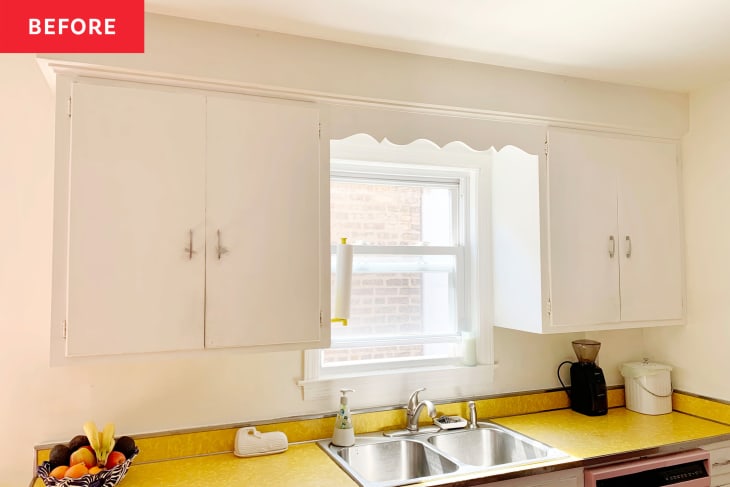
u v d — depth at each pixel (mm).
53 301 1622
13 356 1885
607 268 2449
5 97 1912
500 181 2613
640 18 1811
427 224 2680
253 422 2168
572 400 2729
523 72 2256
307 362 2279
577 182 2404
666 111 2580
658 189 2598
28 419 1890
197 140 1791
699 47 2061
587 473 2033
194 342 1761
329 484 1789
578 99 2365
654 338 2828
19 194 1916
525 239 2424
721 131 2492
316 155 1948
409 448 2270
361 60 1979
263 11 1718
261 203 1863
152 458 2008
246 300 1830
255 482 1806
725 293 2471
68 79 1665
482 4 1694
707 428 2400
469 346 2617
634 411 2699
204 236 1786
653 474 2115
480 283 2654
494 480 1865
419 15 1763
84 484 1607
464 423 2410
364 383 2379
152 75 1739
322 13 1736
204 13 1729
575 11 1749
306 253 1920
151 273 1720
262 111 1879
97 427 1963
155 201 1734
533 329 2363
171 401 2064
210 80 1794
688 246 2650
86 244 1657
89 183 1667
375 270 2541
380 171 2549
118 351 1676
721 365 2484
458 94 2125
